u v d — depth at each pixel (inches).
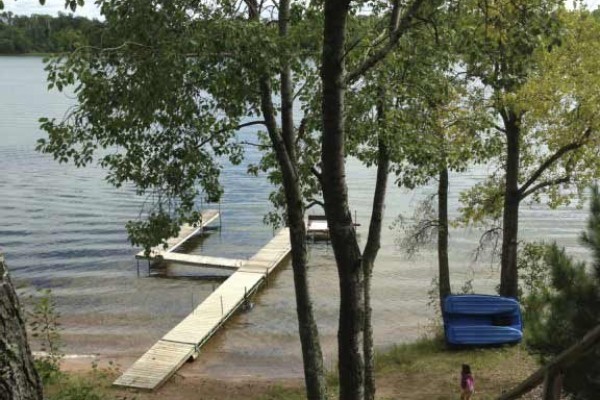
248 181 2242.9
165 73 396.2
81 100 435.5
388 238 1541.6
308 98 486.9
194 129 486.9
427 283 1227.2
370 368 529.7
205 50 393.1
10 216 1770.4
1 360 129.4
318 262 1401.3
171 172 482.0
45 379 562.3
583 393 329.7
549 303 406.6
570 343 365.4
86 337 962.7
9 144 2834.6
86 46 402.3
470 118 633.0
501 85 392.2
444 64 482.3
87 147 474.9
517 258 841.5
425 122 519.8
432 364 725.3
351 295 318.3
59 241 1540.4
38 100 4338.1
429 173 554.3
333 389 674.8
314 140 509.0
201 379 795.4
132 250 1480.1
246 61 395.2
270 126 472.7
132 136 473.7
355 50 431.2
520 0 317.1
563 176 772.6
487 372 678.5
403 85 481.1
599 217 373.1
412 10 315.3
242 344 944.3
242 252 1508.4
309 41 448.1
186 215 510.9
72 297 1163.9
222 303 1082.1
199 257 1405.0
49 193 2044.8
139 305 1130.7
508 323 784.3
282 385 769.6
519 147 787.4
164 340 906.7
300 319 497.0
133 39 414.3
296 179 481.1
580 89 641.6
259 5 469.1
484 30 342.3
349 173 2431.1
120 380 758.5
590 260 396.2
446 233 824.9
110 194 2032.5
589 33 649.0
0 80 5994.1
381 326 1009.5
